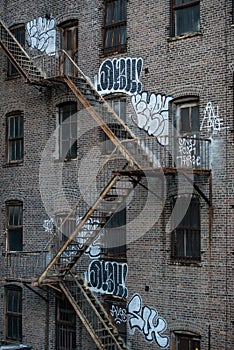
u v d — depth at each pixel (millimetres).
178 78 20766
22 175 25578
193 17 20734
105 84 22875
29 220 25156
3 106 26531
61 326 23688
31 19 25797
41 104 25031
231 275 19031
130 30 22219
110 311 22109
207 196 19703
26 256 24844
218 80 19781
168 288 20500
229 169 19328
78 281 22547
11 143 26312
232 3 19688
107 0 23234
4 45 24516
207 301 19516
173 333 20328
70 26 24484
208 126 19953
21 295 25250
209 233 19625
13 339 25422
